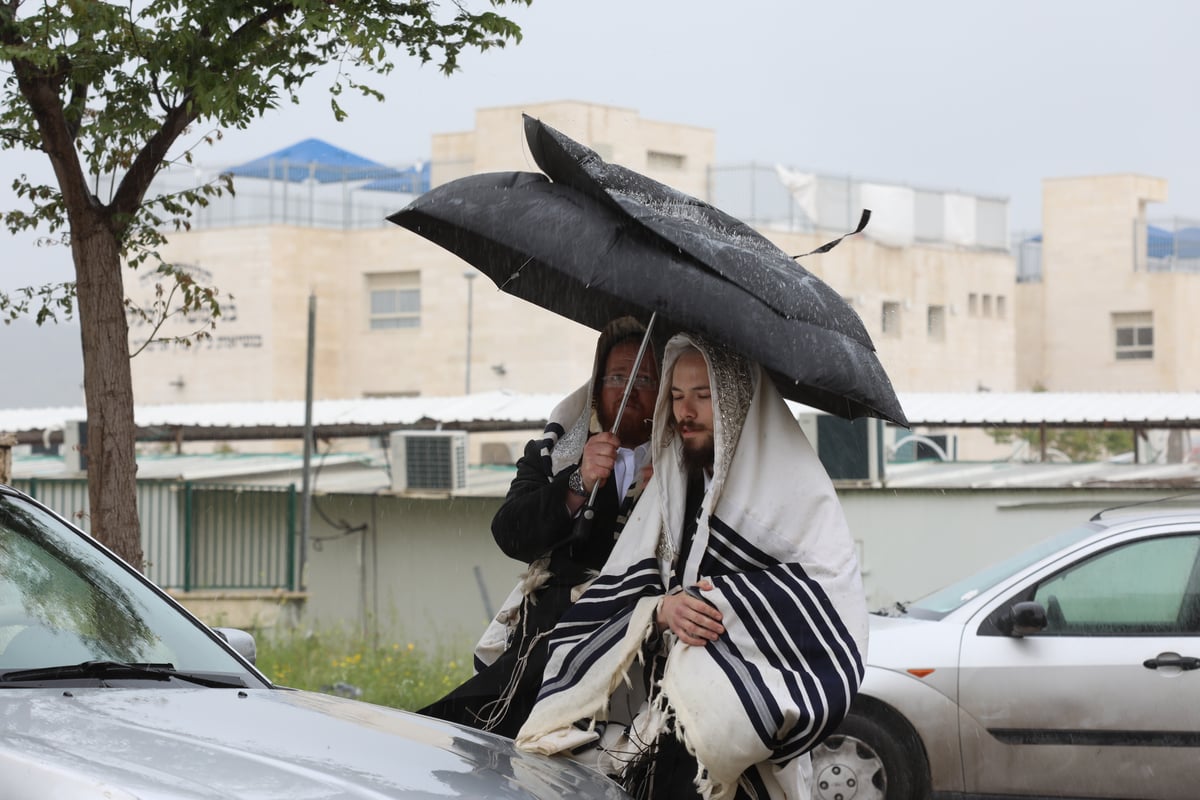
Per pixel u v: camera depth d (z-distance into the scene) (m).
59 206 8.45
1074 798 8.27
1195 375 91.75
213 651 4.91
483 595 23.30
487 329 73.44
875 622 8.88
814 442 20.81
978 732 8.34
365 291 76.12
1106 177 93.19
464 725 4.90
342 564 24.14
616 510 4.92
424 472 23.25
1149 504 9.32
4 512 5.04
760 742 4.34
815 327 4.44
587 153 4.57
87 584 4.90
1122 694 8.23
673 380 4.70
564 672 4.66
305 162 77.12
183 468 26.50
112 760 3.61
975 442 74.56
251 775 3.67
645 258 4.40
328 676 14.52
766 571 4.53
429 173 74.81
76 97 7.84
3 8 7.48
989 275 79.94
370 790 3.73
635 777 4.59
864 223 4.73
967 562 20.42
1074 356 93.81
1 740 3.66
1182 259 94.38
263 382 74.19
